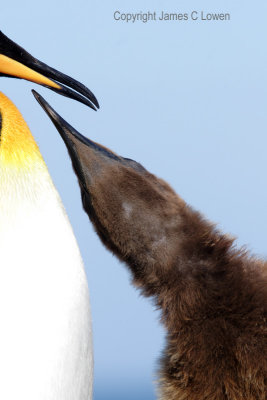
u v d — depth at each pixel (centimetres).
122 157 623
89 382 617
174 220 624
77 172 621
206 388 623
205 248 625
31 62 618
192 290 624
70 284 614
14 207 615
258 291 624
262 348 622
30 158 618
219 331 623
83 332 615
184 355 624
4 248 613
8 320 611
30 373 610
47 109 620
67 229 616
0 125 618
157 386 627
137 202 622
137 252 624
